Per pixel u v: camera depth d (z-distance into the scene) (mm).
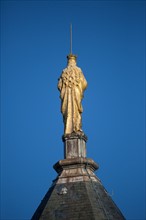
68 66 50531
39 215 42531
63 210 42062
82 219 40750
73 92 49000
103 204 42844
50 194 44375
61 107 49281
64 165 46125
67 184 44625
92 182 44719
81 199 42656
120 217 42688
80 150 47125
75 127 48125
